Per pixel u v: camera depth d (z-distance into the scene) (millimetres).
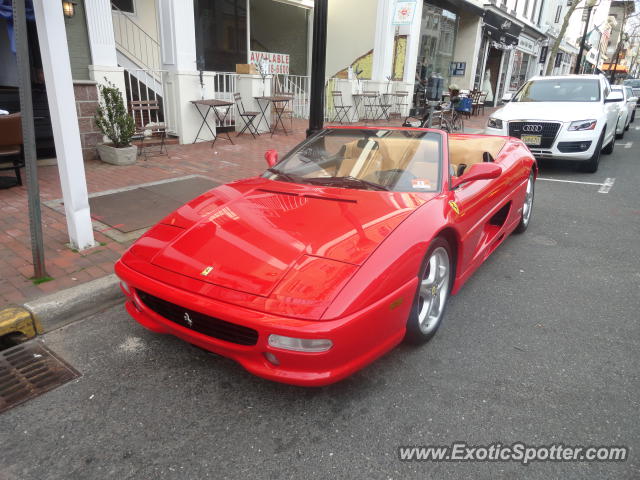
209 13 12211
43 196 5664
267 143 9781
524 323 3357
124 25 10438
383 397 2533
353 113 13914
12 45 6969
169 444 2197
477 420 2367
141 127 8125
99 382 2645
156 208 5312
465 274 3477
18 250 4102
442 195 3133
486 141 4949
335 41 15453
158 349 2967
